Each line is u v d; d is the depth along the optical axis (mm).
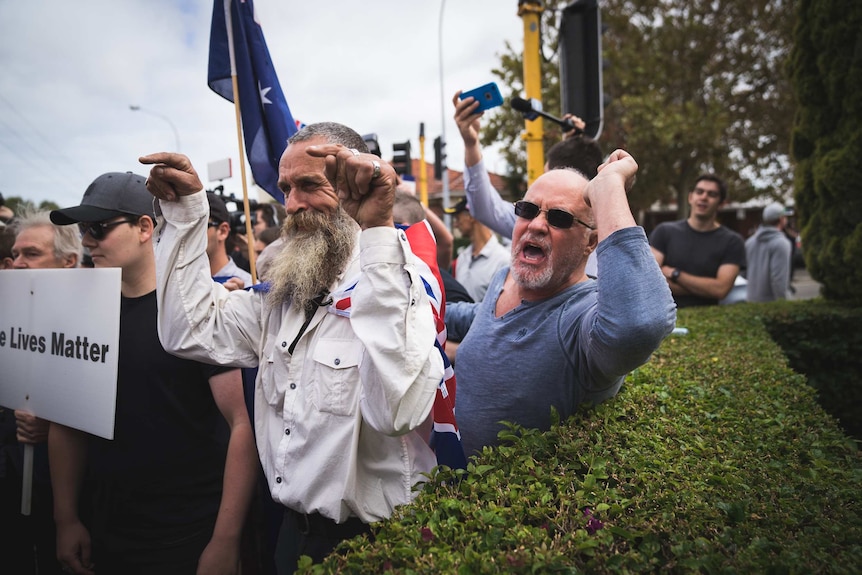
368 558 1221
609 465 1557
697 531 1256
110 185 2137
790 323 4340
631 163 1764
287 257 1674
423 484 1571
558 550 1170
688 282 4801
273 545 2080
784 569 1089
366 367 1395
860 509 1376
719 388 2359
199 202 1778
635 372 2510
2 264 3178
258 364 1908
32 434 2396
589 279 2121
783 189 20656
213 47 2400
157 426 2086
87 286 2107
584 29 4496
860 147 4656
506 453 1651
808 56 5066
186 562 2121
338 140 1699
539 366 1945
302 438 1600
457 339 2660
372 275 1381
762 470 1576
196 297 1788
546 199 1977
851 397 4293
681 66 17016
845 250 4758
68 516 2252
